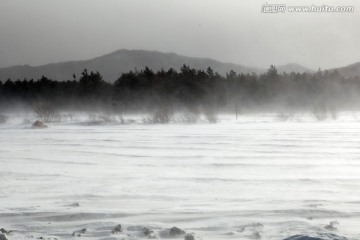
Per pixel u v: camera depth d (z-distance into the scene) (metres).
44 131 41.69
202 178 14.47
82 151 23.22
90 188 12.64
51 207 10.02
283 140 29.03
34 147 25.67
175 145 26.20
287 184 13.30
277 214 9.28
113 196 11.38
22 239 7.50
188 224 8.51
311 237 6.35
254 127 45.44
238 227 8.27
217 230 8.09
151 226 8.30
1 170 16.33
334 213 9.37
